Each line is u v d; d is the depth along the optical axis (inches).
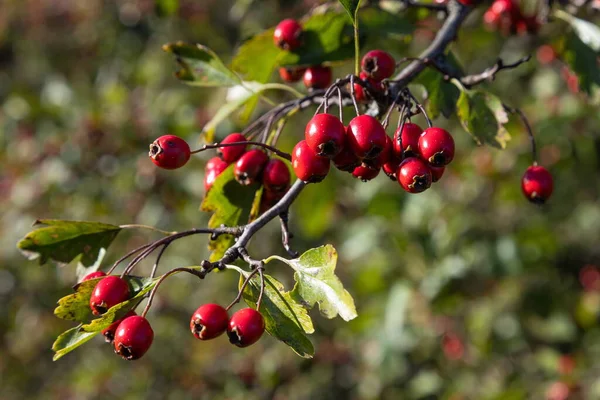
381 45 27.7
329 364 41.3
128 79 49.9
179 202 41.8
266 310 19.4
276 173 21.0
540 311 39.2
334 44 23.1
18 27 58.5
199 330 19.2
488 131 21.0
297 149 19.5
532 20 25.2
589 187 44.4
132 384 44.8
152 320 44.0
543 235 37.6
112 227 20.7
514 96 42.3
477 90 21.2
